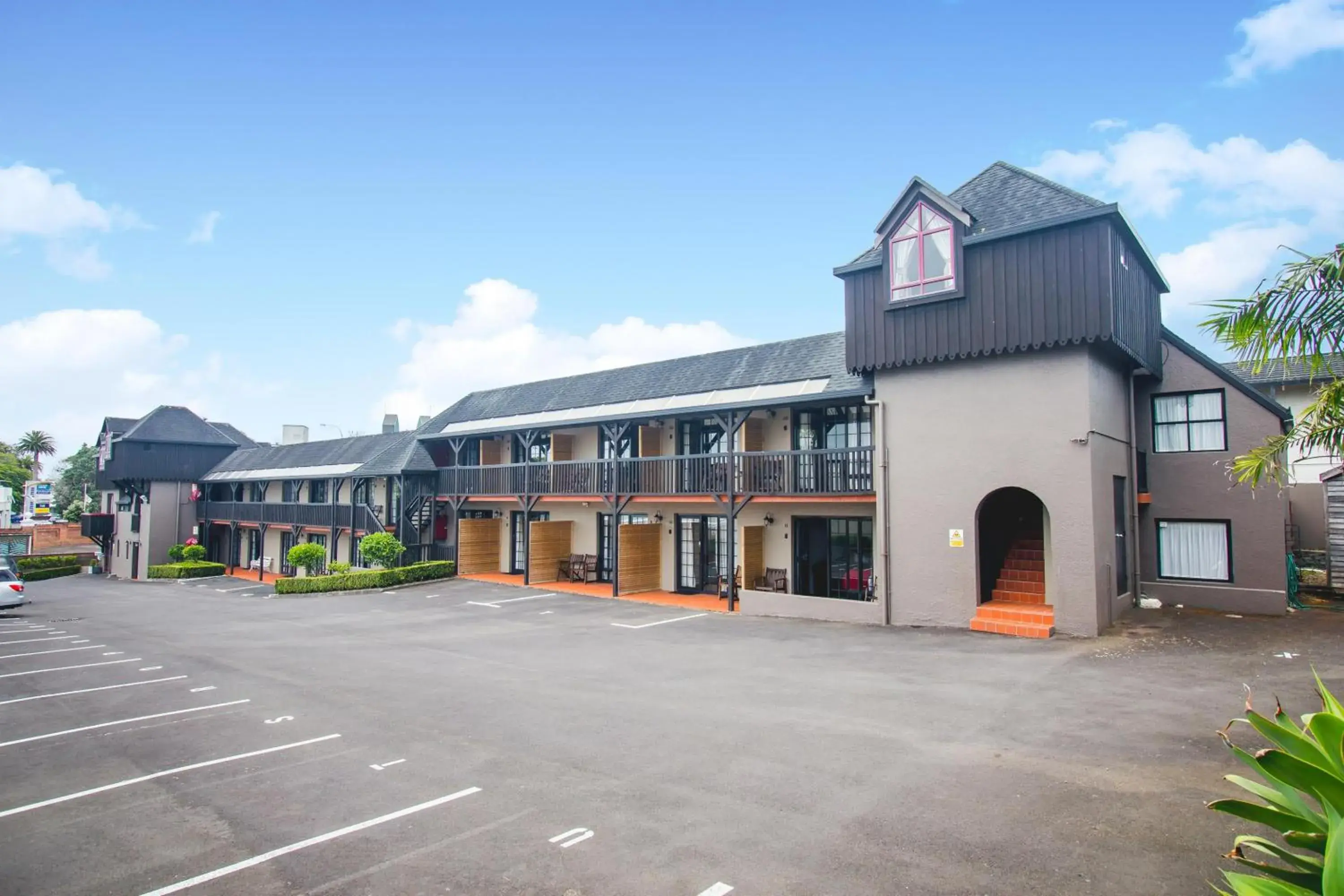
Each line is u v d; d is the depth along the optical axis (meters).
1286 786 3.38
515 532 25.77
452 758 7.16
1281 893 2.77
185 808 6.12
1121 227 12.16
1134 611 13.40
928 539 13.41
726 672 10.58
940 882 4.54
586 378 24.62
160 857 5.24
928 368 13.58
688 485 17.98
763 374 18.42
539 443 24.22
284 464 35.16
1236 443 13.64
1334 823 2.96
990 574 13.87
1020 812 5.47
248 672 11.77
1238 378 13.82
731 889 4.54
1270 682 8.66
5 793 6.61
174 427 39.75
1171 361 14.39
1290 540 15.89
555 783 6.40
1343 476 14.32
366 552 23.64
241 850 5.31
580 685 10.09
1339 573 14.35
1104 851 4.84
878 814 5.53
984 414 12.85
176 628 17.53
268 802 6.20
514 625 15.83
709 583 19.77
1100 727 7.31
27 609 23.59
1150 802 5.53
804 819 5.49
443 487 26.34
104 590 30.69
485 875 4.82
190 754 7.59
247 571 36.59
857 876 4.64
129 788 6.64
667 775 6.50
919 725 7.65
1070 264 11.95
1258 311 5.79
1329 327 5.64
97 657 13.73
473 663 11.86
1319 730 3.16
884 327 13.95
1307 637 11.02
